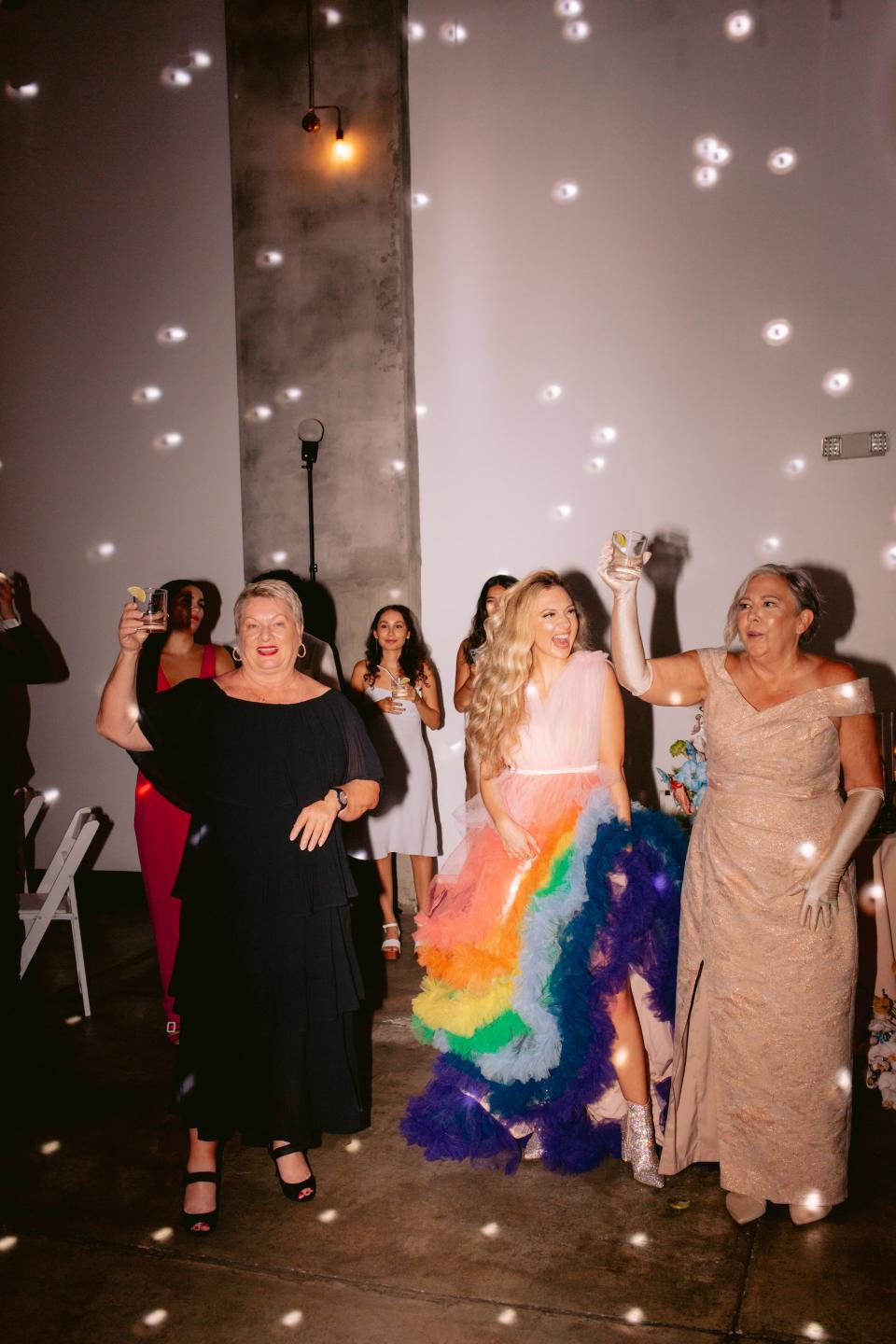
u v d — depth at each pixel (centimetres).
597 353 509
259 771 262
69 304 582
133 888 584
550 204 512
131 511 580
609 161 503
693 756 359
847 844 244
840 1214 256
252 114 534
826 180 473
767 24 477
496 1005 283
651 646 507
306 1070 265
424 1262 242
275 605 271
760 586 252
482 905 293
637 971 281
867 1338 210
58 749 595
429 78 523
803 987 246
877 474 472
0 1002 334
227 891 258
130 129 567
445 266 527
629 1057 277
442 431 532
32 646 338
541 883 285
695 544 499
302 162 529
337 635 534
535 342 517
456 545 534
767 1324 215
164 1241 253
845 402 475
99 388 581
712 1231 251
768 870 248
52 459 589
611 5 498
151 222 567
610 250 505
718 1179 277
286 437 538
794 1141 248
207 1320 223
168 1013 378
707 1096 268
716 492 495
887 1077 312
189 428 569
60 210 580
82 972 406
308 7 523
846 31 466
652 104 495
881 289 468
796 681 253
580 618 313
